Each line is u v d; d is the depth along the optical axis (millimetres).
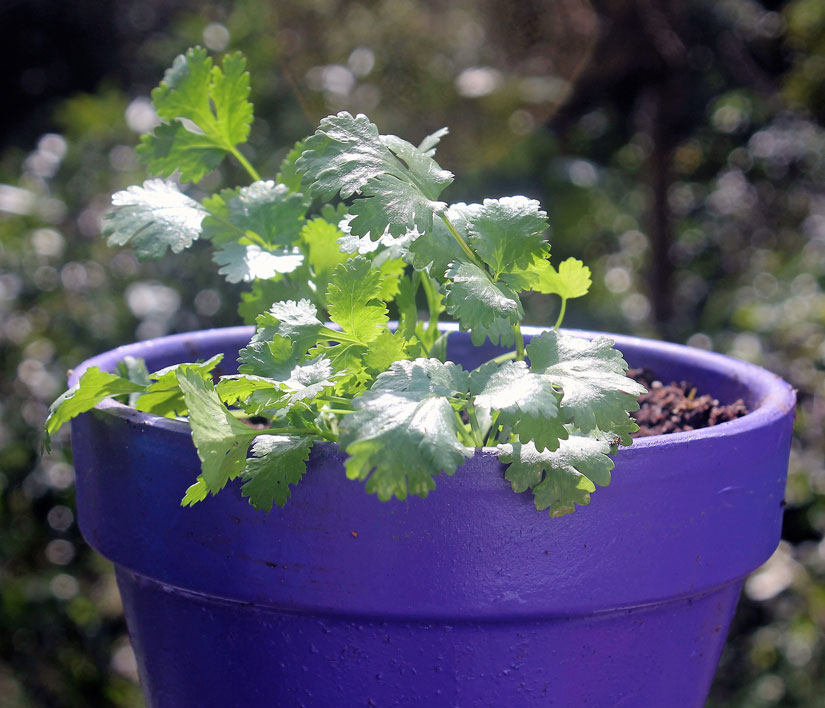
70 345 1160
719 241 1771
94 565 1130
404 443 362
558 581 389
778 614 1026
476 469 381
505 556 386
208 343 520
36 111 2172
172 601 419
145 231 437
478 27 1101
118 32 2068
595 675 407
